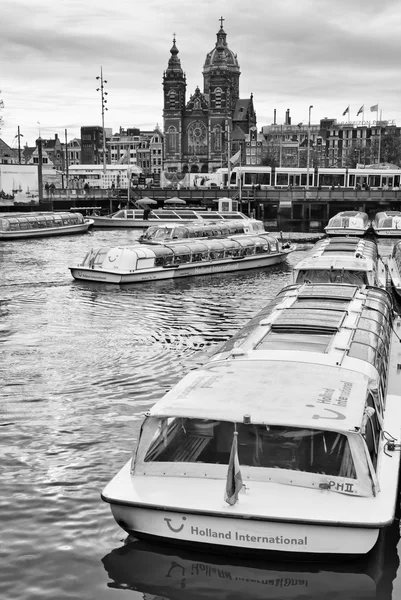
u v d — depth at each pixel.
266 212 102.88
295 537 8.62
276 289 34.81
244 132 189.00
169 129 173.50
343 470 9.01
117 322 25.41
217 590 8.75
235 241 43.25
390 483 9.38
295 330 13.93
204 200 96.25
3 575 9.12
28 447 13.35
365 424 9.49
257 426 9.30
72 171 141.12
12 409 15.47
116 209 99.50
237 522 8.70
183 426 9.59
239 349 12.16
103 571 9.19
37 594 8.73
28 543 9.88
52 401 16.06
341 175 105.44
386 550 9.59
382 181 104.81
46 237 64.88
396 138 165.25
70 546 9.80
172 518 8.94
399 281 32.19
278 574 8.91
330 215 100.69
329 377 10.78
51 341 22.17
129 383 17.58
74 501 11.12
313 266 25.88
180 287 35.00
